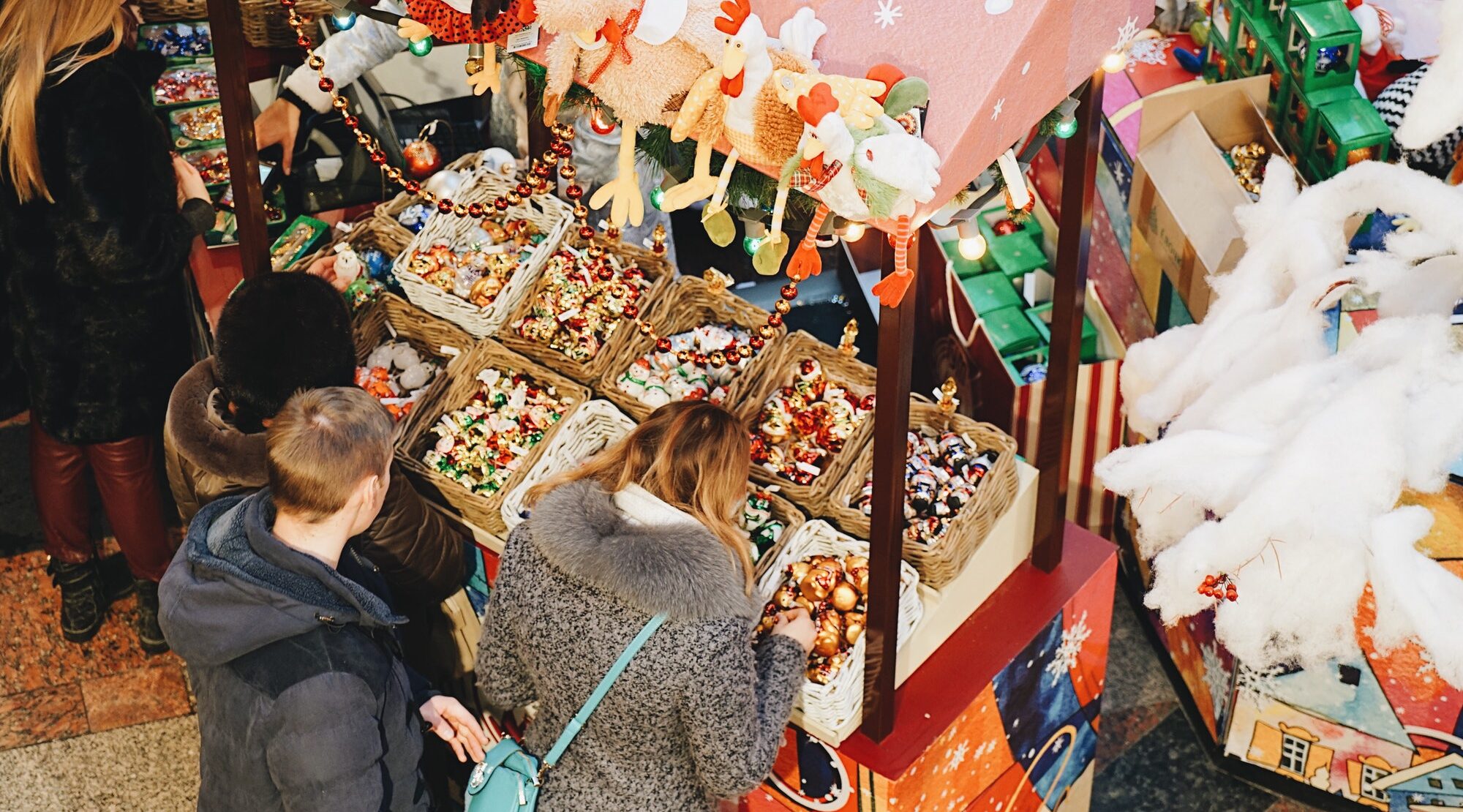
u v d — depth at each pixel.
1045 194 3.80
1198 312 3.42
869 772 2.53
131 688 3.71
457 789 3.32
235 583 2.18
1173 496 2.79
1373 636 2.64
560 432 2.93
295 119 3.67
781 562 2.64
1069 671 2.96
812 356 3.00
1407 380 2.50
